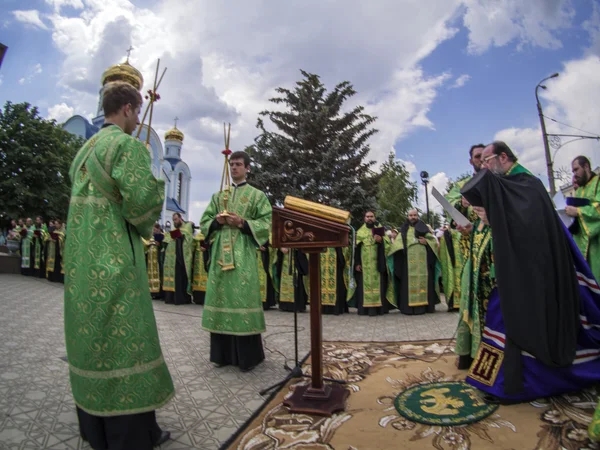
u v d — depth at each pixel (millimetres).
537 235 2629
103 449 2088
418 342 4668
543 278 2592
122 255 2107
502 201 2734
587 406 2533
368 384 3205
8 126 21375
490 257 3068
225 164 4047
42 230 13508
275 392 3074
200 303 8969
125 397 2021
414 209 7762
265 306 8375
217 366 3781
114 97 2338
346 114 24844
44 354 3986
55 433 2363
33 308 6707
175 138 36188
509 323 2578
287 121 24953
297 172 21828
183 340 4887
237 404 2854
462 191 2881
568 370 2643
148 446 2100
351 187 21000
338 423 2496
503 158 3066
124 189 2082
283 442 2264
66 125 30359
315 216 2777
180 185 36594
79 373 2041
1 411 2645
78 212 2141
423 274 7496
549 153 12812
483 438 2215
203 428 2463
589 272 2783
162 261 9734
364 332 5559
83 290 2041
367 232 7664
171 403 2869
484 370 2812
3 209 19688
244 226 3799
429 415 2523
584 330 2695
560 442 2127
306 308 8891
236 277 3736
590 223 4215
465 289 3332
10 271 14539
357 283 7641
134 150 2162
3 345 4270
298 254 7520
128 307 2082
